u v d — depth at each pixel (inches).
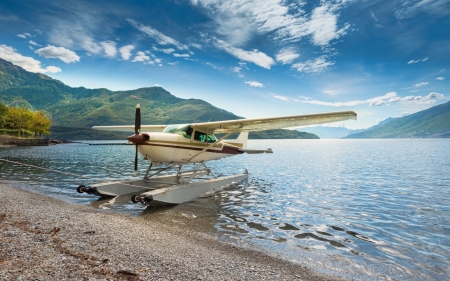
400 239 226.1
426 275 163.0
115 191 373.1
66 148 2090.3
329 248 204.4
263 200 375.2
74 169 704.4
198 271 144.5
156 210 312.2
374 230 249.6
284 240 219.9
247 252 190.5
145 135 338.3
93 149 1978.3
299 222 271.3
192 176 409.1
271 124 389.1
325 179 604.1
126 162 924.0
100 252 155.8
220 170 787.4
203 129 416.2
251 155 1561.3
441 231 248.4
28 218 224.1
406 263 179.5
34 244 155.0
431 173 722.8
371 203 365.4
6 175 567.5
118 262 142.6
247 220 275.9
